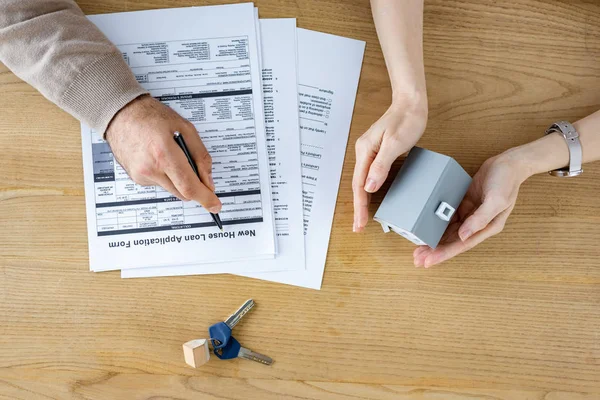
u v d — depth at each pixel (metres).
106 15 0.78
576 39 0.80
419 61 0.73
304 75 0.79
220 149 0.79
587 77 0.81
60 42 0.69
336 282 0.80
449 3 0.79
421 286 0.80
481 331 0.81
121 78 0.71
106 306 0.79
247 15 0.79
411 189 0.70
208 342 0.79
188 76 0.79
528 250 0.81
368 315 0.80
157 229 0.79
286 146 0.79
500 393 0.81
